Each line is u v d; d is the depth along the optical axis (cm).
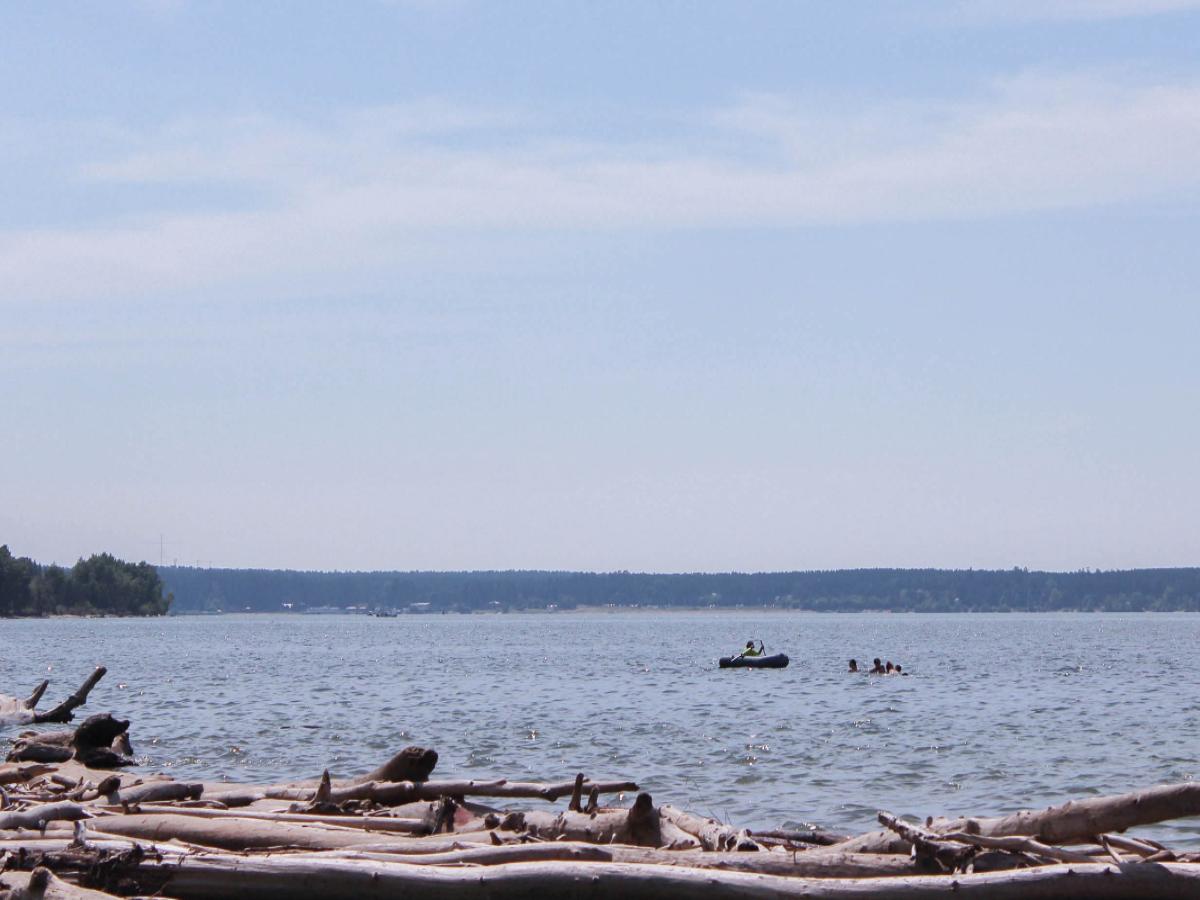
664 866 2288
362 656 18612
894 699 9619
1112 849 2364
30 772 3950
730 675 13275
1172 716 7875
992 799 4400
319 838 2688
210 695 9706
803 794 4512
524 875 2272
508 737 6469
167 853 2398
